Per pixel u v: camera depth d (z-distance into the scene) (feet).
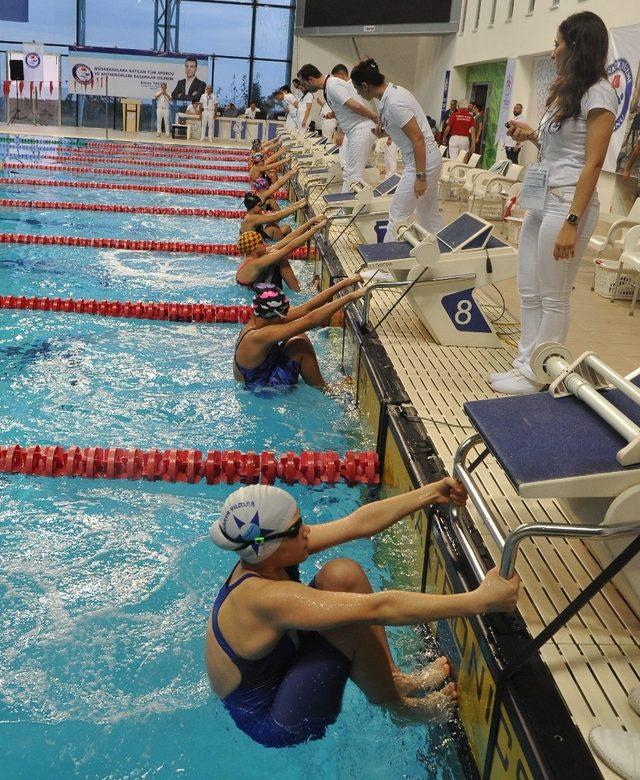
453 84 57.67
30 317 17.07
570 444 6.16
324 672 6.03
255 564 5.80
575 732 5.06
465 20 55.06
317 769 6.21
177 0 71.31
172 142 63.87
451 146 42.37
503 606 5.53
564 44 9.44
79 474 10.66
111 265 22.49
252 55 73.36
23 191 36.11
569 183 9.83
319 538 6.48
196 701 6.82
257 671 6.07
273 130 69.67
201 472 10.69
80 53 66.18
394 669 6.98
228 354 15.16
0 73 68.39
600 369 6.82
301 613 5.52
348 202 20.48
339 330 17.17
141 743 6.39
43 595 8.10
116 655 7.34
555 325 10.50
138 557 8.84
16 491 10.14
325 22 64.69
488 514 6.20
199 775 6.11
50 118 70.79
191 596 8.21
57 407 12.36
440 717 6.75
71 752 6.31
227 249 25.14
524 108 44.75
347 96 23.12
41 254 23.50
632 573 6.05
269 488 5.71
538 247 10.32
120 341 15.72
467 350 13.51
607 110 9.23
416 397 11.19
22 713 6.66
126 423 11.94
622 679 5.66
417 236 15.56
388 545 9.50
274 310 12.77
